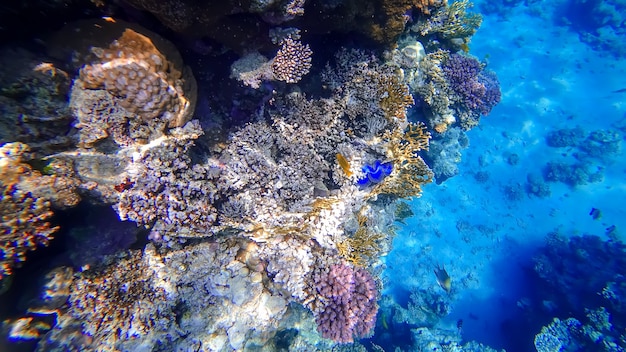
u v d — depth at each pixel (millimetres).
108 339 911
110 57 824
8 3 732
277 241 1080
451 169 2582
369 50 1415
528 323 3096
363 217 1276
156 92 874
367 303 1137
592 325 2666
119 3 837
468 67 2201
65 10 817
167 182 935
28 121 764
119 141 885
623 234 3512
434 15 1853
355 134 1333
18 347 822
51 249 917
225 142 1165
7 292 819
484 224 3625
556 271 3207
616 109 4141
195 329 1026
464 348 2822
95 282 919
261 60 1073
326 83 1338
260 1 862
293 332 1456
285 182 1144
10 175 714
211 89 1145
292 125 1242
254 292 1084
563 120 4176
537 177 3861
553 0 4828
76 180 822
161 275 997
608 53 4457
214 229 1015
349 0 1083
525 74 4410
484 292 3301
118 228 968
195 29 913
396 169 1337
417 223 3506
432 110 1903
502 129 4121
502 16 4785
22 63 760
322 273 1095
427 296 3061
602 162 3895
